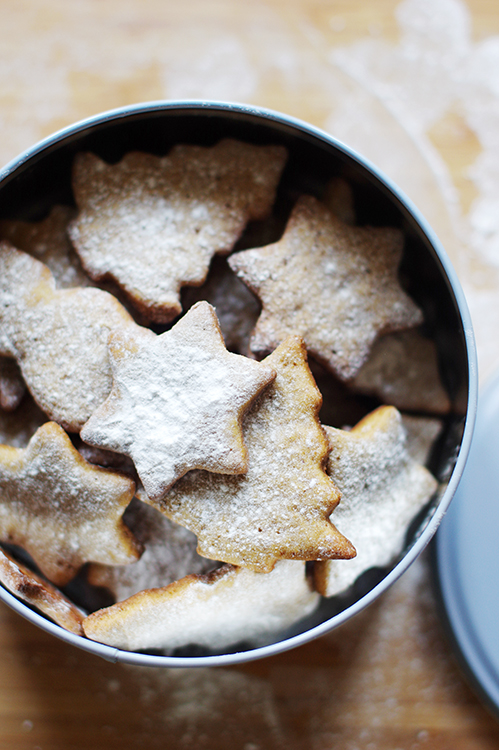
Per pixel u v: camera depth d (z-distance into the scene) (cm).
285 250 47
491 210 54
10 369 47
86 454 46
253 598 45
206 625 45
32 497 45
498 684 51
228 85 54
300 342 45
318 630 43
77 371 45
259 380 44
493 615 51
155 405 44
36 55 53
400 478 47
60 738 51
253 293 47
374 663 52
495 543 52
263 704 52
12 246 47
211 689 52
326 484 44
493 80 55
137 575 46
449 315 47
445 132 54
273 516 44
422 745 52
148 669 52
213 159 47
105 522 45
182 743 52
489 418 52
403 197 45
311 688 52
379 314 47
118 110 45
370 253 48
